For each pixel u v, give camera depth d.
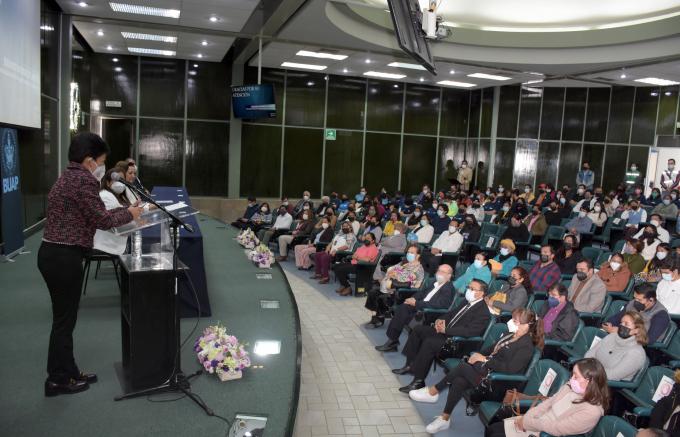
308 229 12.00
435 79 16.75
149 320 3.28
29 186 8.62
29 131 8.63
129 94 15.02
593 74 15.00
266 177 16.56
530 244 12.04
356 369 5.94
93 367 3.64
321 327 7.36
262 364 3.93
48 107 9.91
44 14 9.52
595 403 3.56
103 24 11.20
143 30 11.66
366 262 8.88
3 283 5.61
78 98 12.59
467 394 4.70
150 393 3.32
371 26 11.89
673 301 6.54
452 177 18.92
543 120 18.33
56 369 3.20
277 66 15.84
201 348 3.77
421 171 18.48
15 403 3.12
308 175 17.03
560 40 13.09
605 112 18.22
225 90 15.75
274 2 9.62
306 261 10.95
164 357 3.35
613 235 12.20
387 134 17.84
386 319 7.86
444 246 10.26
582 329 5.42
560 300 5.70
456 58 13.42
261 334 4.52
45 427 2.88
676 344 5.14
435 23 7.39
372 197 17.88
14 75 6.90
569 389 3.75
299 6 9.50
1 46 6.34
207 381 3.61
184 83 15.41
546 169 18.53
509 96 18.17
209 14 10.07
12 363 3.65
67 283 3.03
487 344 5.32
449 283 6.59
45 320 4.51
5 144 6.72
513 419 3.96
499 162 18.42
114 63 14.78
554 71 14.62
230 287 6.03
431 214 12.61
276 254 12.34
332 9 10.18
